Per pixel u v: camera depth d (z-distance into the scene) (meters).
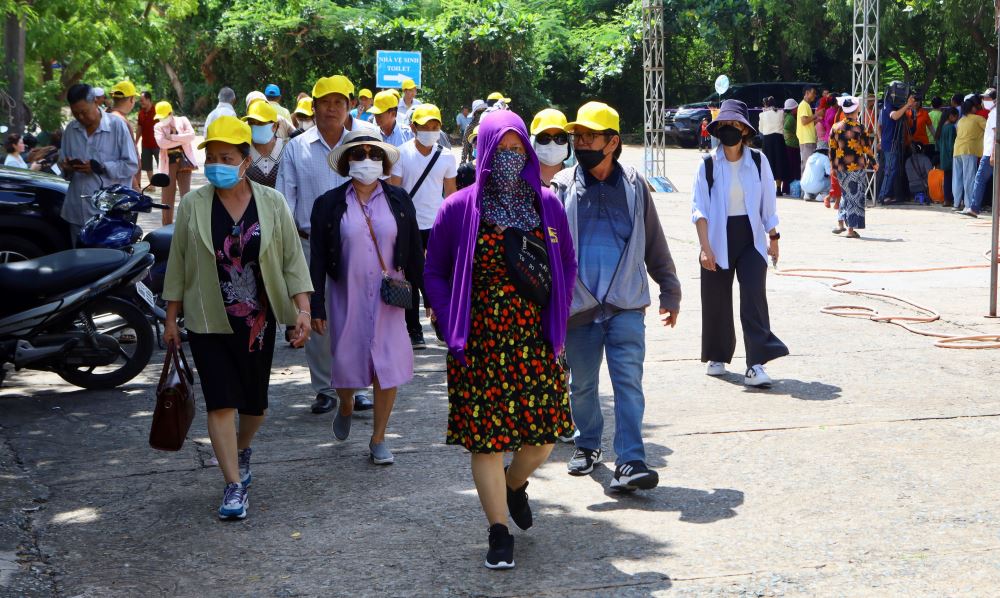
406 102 16.55
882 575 4.42
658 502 5.36
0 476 5.90
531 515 4.93
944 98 40.66
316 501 5.49
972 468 5.76
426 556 4.73
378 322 6.02
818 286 11.48
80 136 9.97
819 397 7.25
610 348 5.51
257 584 4.48
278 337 9.65
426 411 7.18
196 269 5.22
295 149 7.45
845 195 15.22
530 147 4.53
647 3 23.97
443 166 8.91
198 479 5.87
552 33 46.06
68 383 8.16
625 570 4.53
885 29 36.50
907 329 9.30
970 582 4.34
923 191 19.61
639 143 42.88
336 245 6.02
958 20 34.03
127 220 8.72
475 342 4.48
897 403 7.05
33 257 10.16
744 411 6.96
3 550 4.84
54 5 19.09
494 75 43.84
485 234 4.48
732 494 5.45
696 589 4.32
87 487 5.74
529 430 4.48
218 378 5.25
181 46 41.59
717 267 7.55
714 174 7.52
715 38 43.22
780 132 22.03
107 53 24.14
